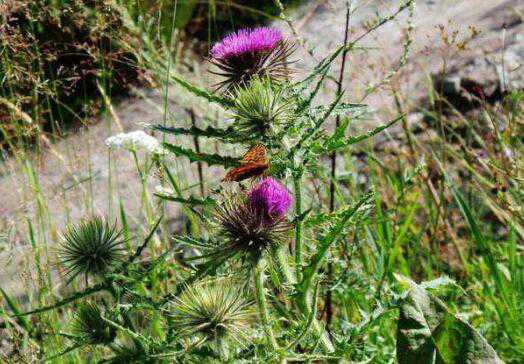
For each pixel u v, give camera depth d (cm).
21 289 96
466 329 64
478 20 161
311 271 59
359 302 80
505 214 89
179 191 84
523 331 79
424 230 94
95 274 66
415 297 65
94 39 102
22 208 93
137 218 115
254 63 68
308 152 60
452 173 109
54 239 91
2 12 97
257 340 60
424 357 64
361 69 115
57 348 80
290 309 73
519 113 99
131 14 109
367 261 86
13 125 99
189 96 89
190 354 61
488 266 88
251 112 62
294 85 62
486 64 138
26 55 100
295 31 74
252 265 62
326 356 59
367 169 110
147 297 64
